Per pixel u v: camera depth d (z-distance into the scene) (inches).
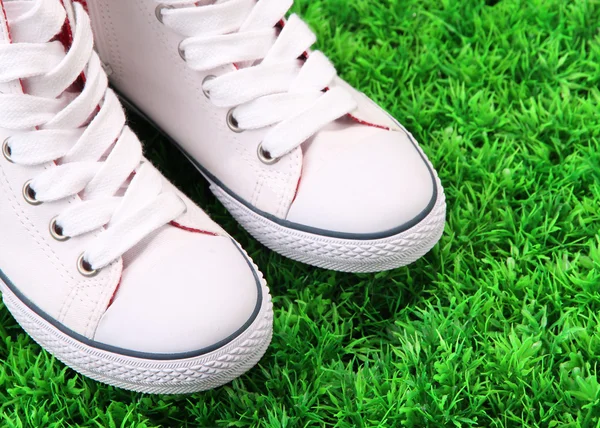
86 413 28.6
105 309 27.6
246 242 30.6
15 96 27.3
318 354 29.1
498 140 32.1
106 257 27.6
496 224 30.5
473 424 28.4
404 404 28.3
